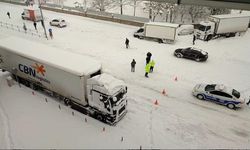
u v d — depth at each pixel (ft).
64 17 132.98
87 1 203.31
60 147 41.91
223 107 54.39
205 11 172.45
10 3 169.78
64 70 46.52
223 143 43.80
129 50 85.71
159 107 53.67
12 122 47.98
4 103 54.39
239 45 91.97
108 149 41.70
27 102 54.60
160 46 90.38
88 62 49.26
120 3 169.17
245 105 55.42
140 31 99.19
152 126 47.65
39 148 41.68
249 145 43.45
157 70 71.10
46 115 50.06
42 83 54.49
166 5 161.68
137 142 43.45
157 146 42.68
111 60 77.05
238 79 66.54
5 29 109.09
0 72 69.15
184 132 46.24
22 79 61.72
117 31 108.17
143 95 58.23
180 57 79.66
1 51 59.72
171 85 63.05
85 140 43.50
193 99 57.11
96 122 48.16
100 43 92.17
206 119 50.08
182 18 185.06
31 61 52.95
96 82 43.60
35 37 98.58
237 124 48.80
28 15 123.03
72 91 48.21
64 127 46.65
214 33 98.43
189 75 68.39
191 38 100.07
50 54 53.36
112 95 42.86
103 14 131.64
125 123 48.29
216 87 55.26
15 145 42.32
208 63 76.38
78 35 101.76
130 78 66.23
